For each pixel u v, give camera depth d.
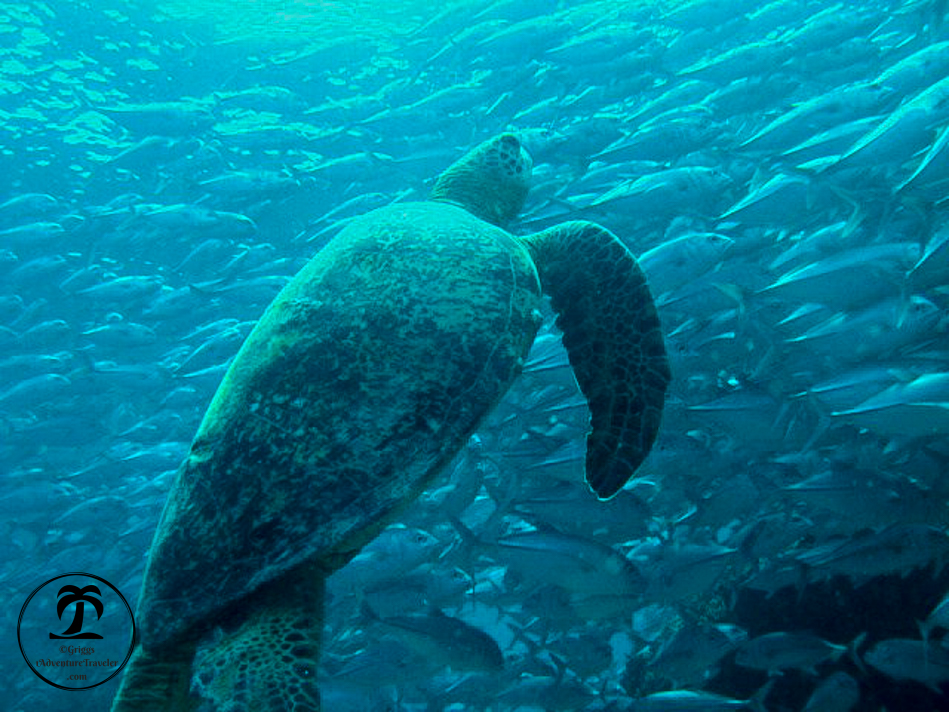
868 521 1.95
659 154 2.67
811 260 2.22
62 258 4.07
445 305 1.04
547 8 3.56
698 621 2.10
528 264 1.19
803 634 1.92
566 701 2.22
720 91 2.92
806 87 3.00
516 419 2.34
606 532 2.24
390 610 2.19
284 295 1.14
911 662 1.76
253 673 0.86
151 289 3.72
